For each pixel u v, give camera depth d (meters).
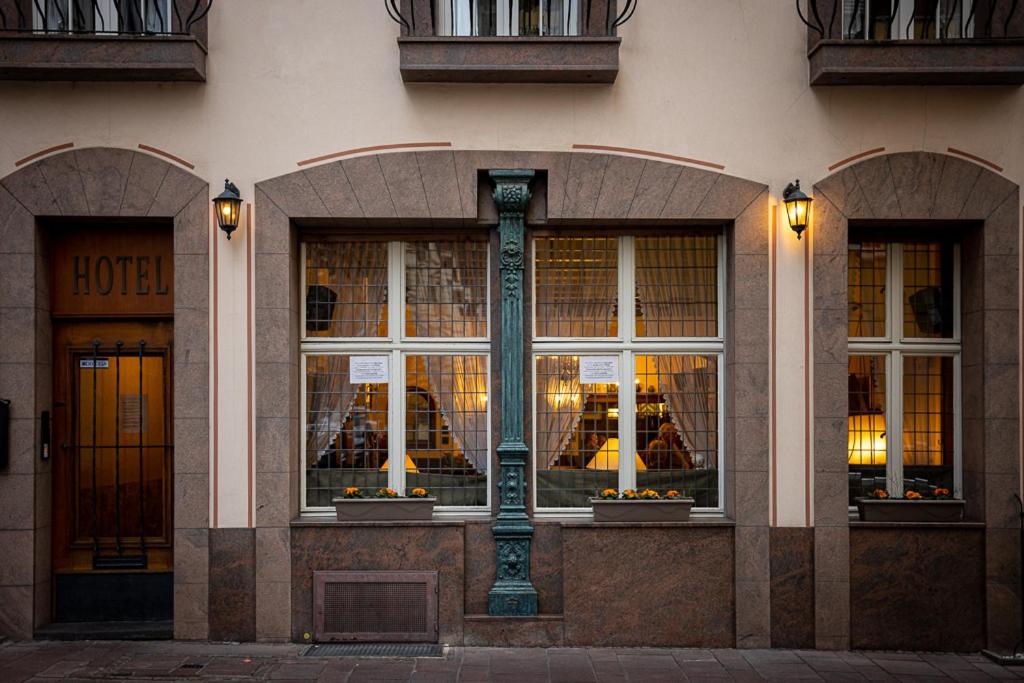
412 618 6.32
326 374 6.72
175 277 6.32
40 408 6.41
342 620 6.31
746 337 6.41
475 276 6.78
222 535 6.28
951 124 6.45
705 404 6.72
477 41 6.17
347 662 5.86
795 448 6.38
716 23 6.46
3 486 6.27
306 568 6.33
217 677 5.52
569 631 6.31
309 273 6.74
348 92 6.39
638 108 6.43
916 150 6.43
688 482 6.68
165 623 6.50
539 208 6.53
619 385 6.72
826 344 6.40
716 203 6.42
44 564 6.46
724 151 6.43
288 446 6.32
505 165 6.40
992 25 6.43
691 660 6.02
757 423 6.36
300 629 6.31
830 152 6.43
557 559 6.41
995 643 6.31
